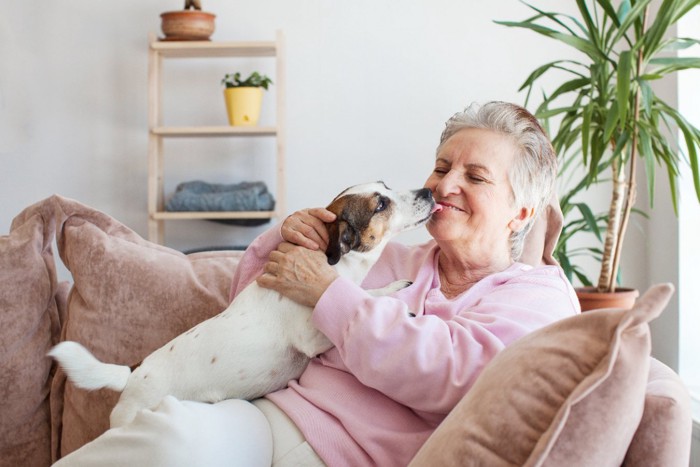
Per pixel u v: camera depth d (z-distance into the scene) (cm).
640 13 222
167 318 174
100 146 333
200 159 334
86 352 150
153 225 310
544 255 180
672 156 226
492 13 320
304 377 149
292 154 330
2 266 176
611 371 95
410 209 161
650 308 95
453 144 159
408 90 325
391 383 127
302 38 326
